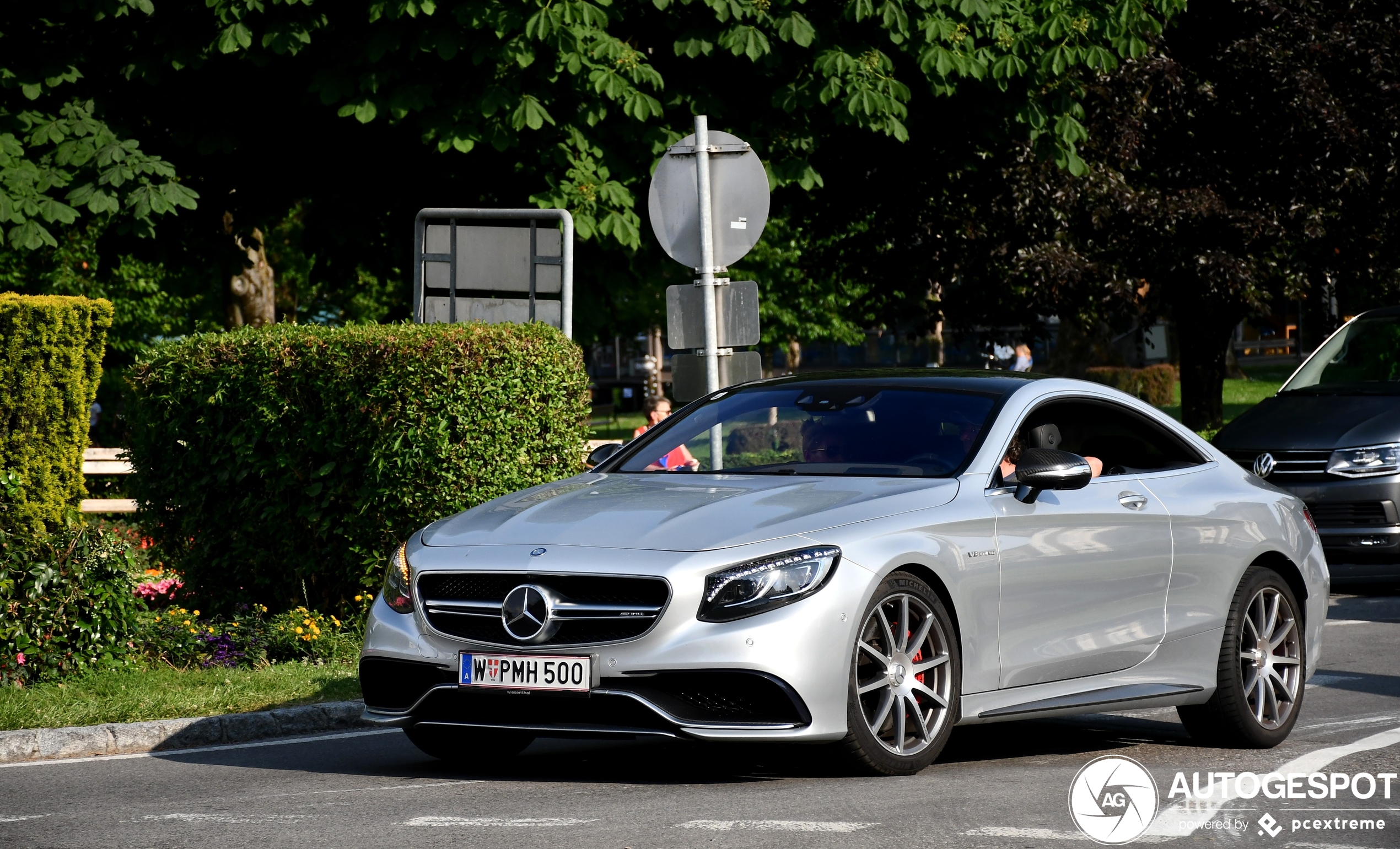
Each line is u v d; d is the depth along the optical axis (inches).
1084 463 509.0
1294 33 1802.4
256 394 825.5
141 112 1226.0
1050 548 512.4
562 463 826.2
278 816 443.5
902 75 1277.1
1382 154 1793.8
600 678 446.0
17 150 1131.3
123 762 567.5
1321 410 1083.9
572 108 1159.6
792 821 414.3
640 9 1195.3
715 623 442.3
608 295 1299.2
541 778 497.7
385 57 1126.4
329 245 1357.0
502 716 461.7
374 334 804.0
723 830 406.0
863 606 454.9
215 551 852.6
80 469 885.2
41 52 1160.2
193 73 1206.9
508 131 1121.4
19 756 580.4
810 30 1168.8
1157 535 549.3
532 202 1150.3
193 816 450.3
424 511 802.8
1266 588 587.2
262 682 684.1
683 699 445.4
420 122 1124.5
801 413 555.2
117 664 705.0
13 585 687.1
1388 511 1029.8
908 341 2265.0
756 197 767.7
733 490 501.0
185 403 844.6
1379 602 1026.7
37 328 864.9
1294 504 623.5
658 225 780.0
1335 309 2034.9
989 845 390.9
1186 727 585.0
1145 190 1753.2
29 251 1112.8
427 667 470.0
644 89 1173.7
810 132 1224.2
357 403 805.2
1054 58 1246.3
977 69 1215.6
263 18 1130.7
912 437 530.0
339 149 1312.7
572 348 832.9
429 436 796.0
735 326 772.0
